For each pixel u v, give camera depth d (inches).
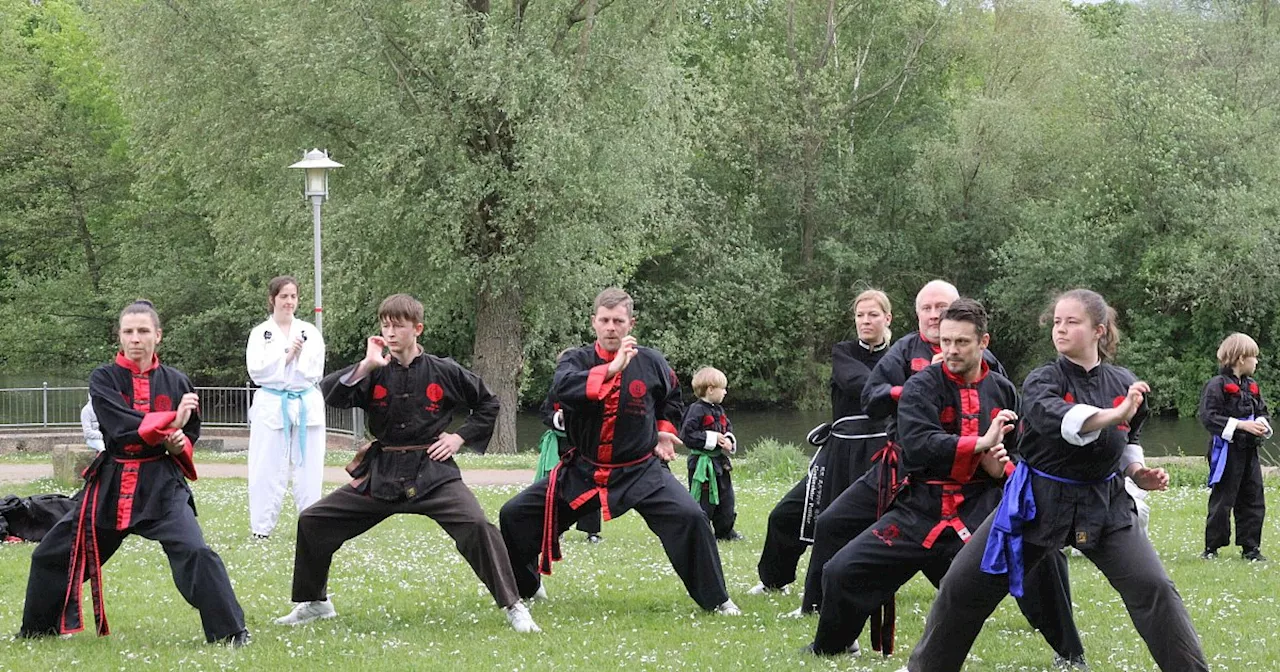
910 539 255.0
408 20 991.0
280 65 1019.3
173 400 283.9
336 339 1178.6
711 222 1612.9
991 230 1595.7
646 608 328.5
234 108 1063.0
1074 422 221.8
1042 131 1576.0
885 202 1707.7
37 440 927.0
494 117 1023.6
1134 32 1504.7
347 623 306.3
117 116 1726.1
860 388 317.1
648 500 314.8
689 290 1611.7
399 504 300.0
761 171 1647.4
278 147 1070.4
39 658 264.4
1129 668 261.1
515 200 1007.0
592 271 1103.0
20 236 1697.8
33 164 1685.5
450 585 359.3
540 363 1302.9
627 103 1064.8
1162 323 1481.3
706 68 1686.8
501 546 301.1
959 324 250.1
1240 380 431.8
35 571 283.1
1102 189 1488.7
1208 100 1393.9
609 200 1054.4
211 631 277.3
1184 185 1403.8
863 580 258.2
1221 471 422.3
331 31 999.6
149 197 1583.4
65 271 1715.1
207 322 1556.3
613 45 1047.6
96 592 282.2
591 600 339.6
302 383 451.2
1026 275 1476.4
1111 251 1472.7
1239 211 1341.0
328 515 301.6
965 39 1635.1
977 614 235.6
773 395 1679.4
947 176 1594.5
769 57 1622.8
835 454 323.0
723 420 460.8
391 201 1006.4
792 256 1716.3
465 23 971.9
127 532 281.0
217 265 1563.7
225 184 1137.4
